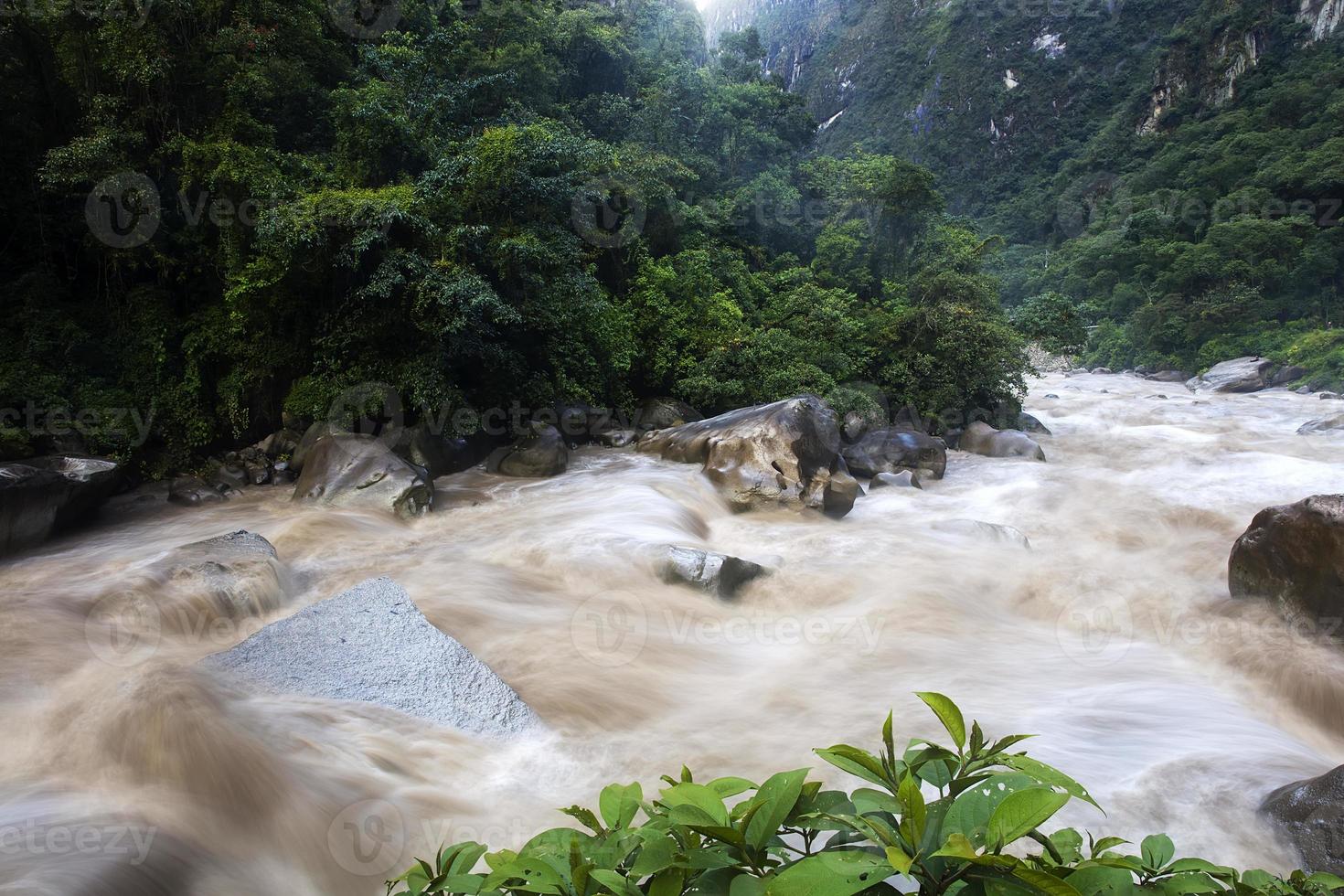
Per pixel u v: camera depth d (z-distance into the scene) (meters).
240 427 13.05
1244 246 51.22
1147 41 121.12
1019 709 5.25
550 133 16.69
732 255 22.42
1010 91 125.94
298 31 15.70
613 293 19.02
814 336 19.23
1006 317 22.08
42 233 12.86
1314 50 84.31
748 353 17.00
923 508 12.05
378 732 4.38
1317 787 3.79
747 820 1.49
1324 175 57.50
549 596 7.38
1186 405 25.98
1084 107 119.38
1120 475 14.30
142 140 12.44
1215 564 8.88
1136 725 5.03
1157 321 47.75
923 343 19.56
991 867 1.31
